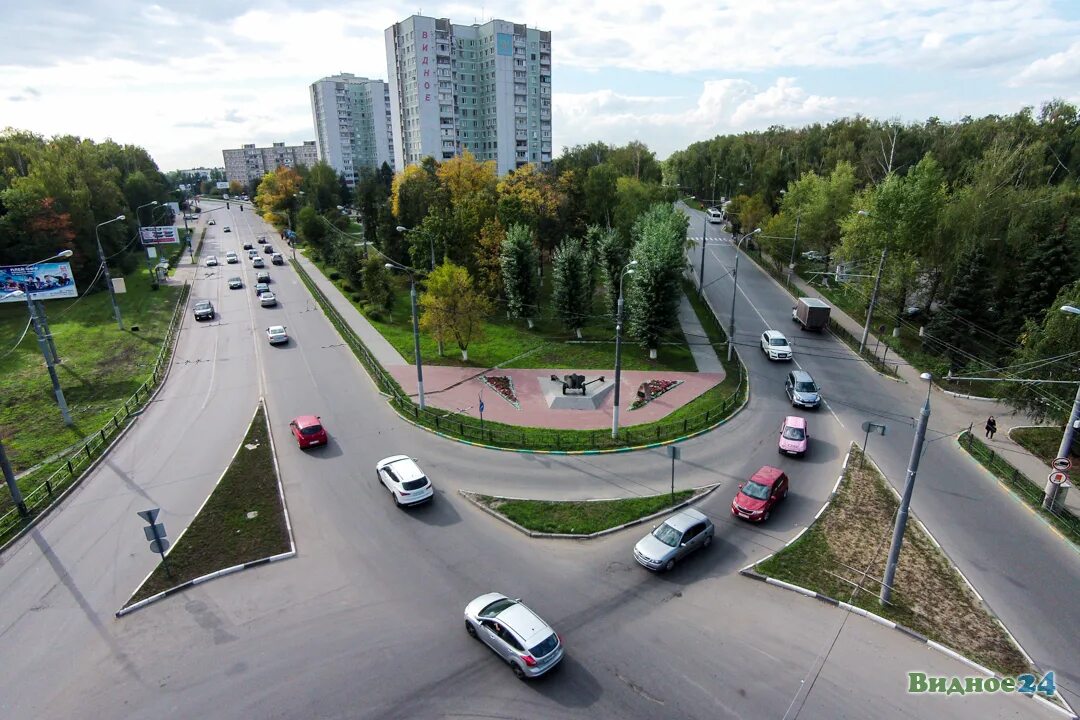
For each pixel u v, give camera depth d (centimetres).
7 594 1875
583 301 4762
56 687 1505
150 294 6244
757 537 2133
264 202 11725
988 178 4412
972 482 2506
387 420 3219
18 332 4922
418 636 1655
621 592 1838
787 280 6244
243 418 3259
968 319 4066
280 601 1816
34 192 5941
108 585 1906
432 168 8062
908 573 1916
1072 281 3700
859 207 5366
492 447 2872
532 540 2128
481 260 5453
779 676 1501
